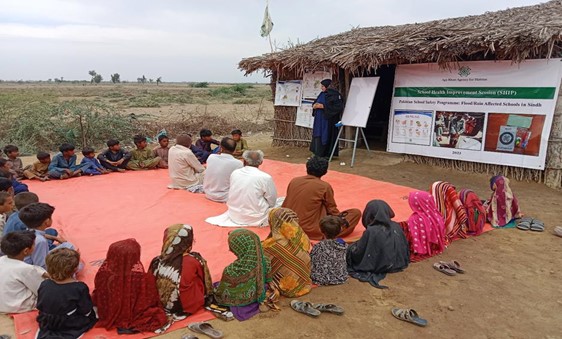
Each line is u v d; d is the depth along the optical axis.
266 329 3.49
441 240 5.05
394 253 4.50
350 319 3.68
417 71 9.48
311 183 5.13
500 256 5.01
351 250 4.62
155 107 29.34
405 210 6.48
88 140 14.27
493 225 5.93
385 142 13.19
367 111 9.59
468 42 7.74
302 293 4.04
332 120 10.42
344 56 9.56
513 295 4.12
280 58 11.48
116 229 5.65
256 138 15.99
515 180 8.38
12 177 6.81
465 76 8.71
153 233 5.50
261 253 3.78
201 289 3.71
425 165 9.75
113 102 33.69
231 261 4.59
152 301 3.46
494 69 8.28
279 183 8.27
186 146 7.82
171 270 3.54
